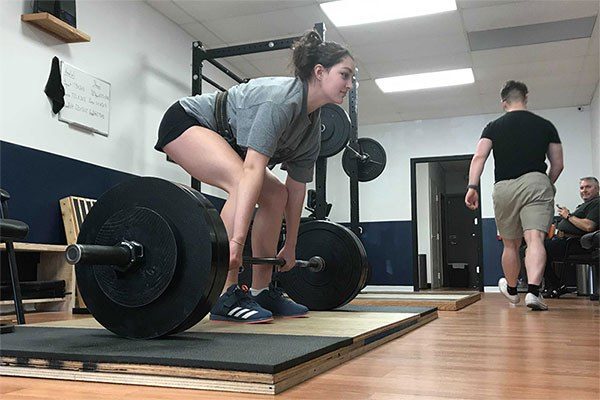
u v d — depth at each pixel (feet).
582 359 4.37
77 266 4.62
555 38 17.22
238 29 17.04
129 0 14.61
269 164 6.68
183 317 4.19
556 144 10.60
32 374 3.64
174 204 4.27
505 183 10.44
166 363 3.34
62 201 11.84
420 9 15.48
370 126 27.12
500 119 10.70
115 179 13.78
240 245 5.12
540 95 22.62
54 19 11.34
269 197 6.72
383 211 26.43
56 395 3.05
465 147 25.68
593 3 15.06
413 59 18.97
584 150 23.77
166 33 16.22
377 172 15.71
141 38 15.05
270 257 6.97
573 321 8.06
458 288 31.71
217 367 3.21
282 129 5.56
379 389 3.20
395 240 26.12
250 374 3.12
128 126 14.37
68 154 12.28
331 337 4.49
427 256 30.42
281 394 3.08
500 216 10.81
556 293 16.28
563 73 20.18
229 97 5.84
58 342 4.16
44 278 11.09
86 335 4.63
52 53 11.95
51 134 11.84
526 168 10.28
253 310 5.91
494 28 16.57
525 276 20.54
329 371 3.84
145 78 15.15
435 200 33.47
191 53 17.56
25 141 11.17
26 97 11.23
